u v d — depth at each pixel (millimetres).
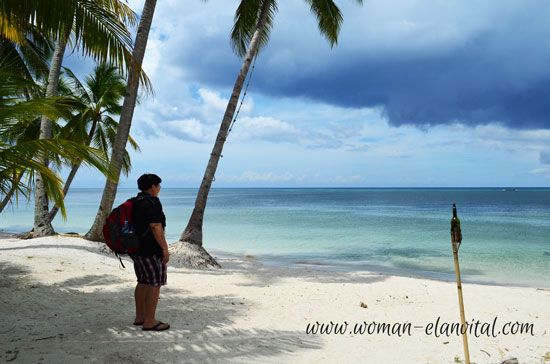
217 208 59531
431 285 9195
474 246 19516
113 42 6625
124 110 11641
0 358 3664
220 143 12898
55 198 5402
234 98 13156
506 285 11180
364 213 47188
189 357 3930
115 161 11531
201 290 7602
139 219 4434
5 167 4762
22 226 28672
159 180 4621
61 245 10867
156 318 5281
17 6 5598
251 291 7773
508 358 4156
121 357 3773
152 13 11664
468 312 6688
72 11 5918
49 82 14141
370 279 9969
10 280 7195
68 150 5035
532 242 21000
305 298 7316
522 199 113062
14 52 14055
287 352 4312
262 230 26438
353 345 4742
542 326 5922
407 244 19953
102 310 5613
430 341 5062
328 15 14914
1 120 4859
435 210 55375
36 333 4484
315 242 20594
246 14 14797
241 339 4629
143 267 4535
